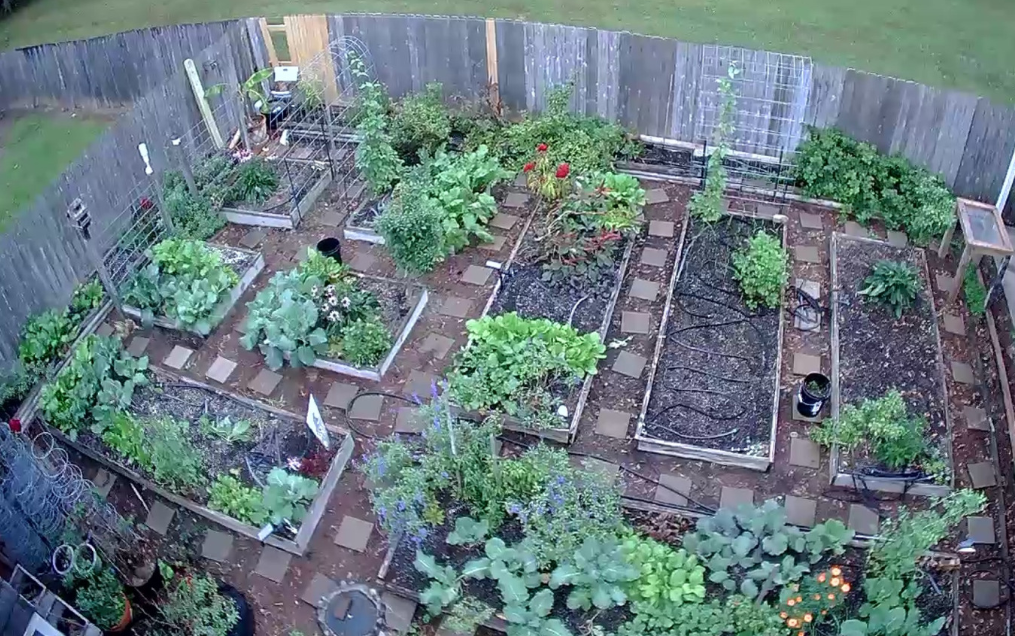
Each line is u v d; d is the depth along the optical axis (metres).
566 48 10.80
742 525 7.13
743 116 10.54
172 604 7.06
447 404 7.45
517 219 10.30
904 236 9.84
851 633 6.45
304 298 8.94
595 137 10.82
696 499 7.70
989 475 7.64
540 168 10.21
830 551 7.15
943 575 7.05
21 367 8.77
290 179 10.58
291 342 8.60
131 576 7.24
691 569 6.90
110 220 9.91
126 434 8.07
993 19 12.59
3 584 6.00
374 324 8.84
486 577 7.15
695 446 7.92
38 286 9.05
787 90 10.12
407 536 7.53
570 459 8.00
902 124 9.88
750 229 9.98
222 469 8.03
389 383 8.70
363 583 7.32
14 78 12.58
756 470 7.84
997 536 7.25
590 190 9.92
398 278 9.66
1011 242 9.47
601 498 7.32
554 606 6.97
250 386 8.76
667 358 8.74
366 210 10.46
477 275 9.66
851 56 12.11
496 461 7.51
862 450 7.81
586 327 9.02
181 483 7.94
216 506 7.70
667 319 9.06
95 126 12.38
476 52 11.22
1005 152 9.45
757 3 13.30
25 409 8.58
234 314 9.50
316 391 8.68
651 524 7.50
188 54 11.97
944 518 6.58
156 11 14.52
